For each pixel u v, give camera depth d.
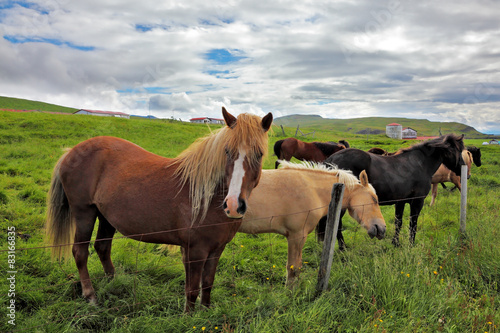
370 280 3.06
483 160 15.31
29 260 3.69
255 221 3.56
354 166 5.00
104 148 3.12
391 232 5.48
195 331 2.38
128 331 2.40
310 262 4.35
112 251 4.25
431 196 8.91
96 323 2.72
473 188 9.34
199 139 2.85
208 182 2.61
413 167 5.26
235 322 2.54
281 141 11.27
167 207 2.71
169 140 17.77
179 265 3.85
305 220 3.58
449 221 6.09
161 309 2.97
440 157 5.39
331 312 2.60
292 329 2.35
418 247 3.78
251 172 2.43
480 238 4.16
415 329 2.41
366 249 3.87
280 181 3.59
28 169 8.81
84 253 3.13
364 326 2.42
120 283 3.25
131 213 2.80
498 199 7.78
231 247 4.67
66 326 2.48
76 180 3.07
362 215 3.86
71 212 3.32
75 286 3.28
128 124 21.17
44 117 19.59
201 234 2.64
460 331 2.54
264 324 2.41
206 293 2.79
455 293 2.99
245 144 2.36
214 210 2.63
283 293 2.93
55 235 3.32
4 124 16.30
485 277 3.49
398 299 2.76
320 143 11.15
